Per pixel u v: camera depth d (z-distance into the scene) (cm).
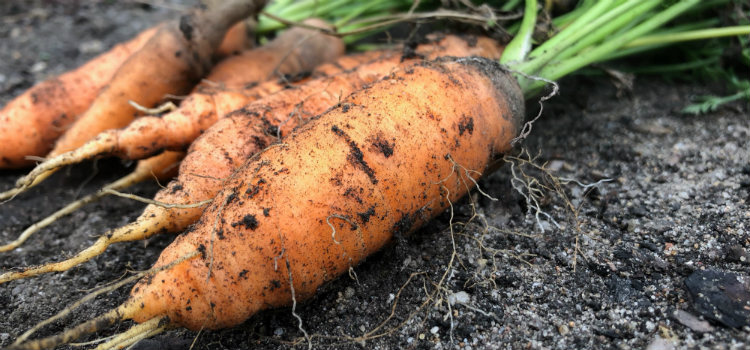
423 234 14
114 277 14
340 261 12
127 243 15
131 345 10
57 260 15
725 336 11
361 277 13
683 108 19
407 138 12
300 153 11
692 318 11
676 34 17
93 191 17
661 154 17
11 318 13
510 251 14
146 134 14
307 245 11
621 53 18
